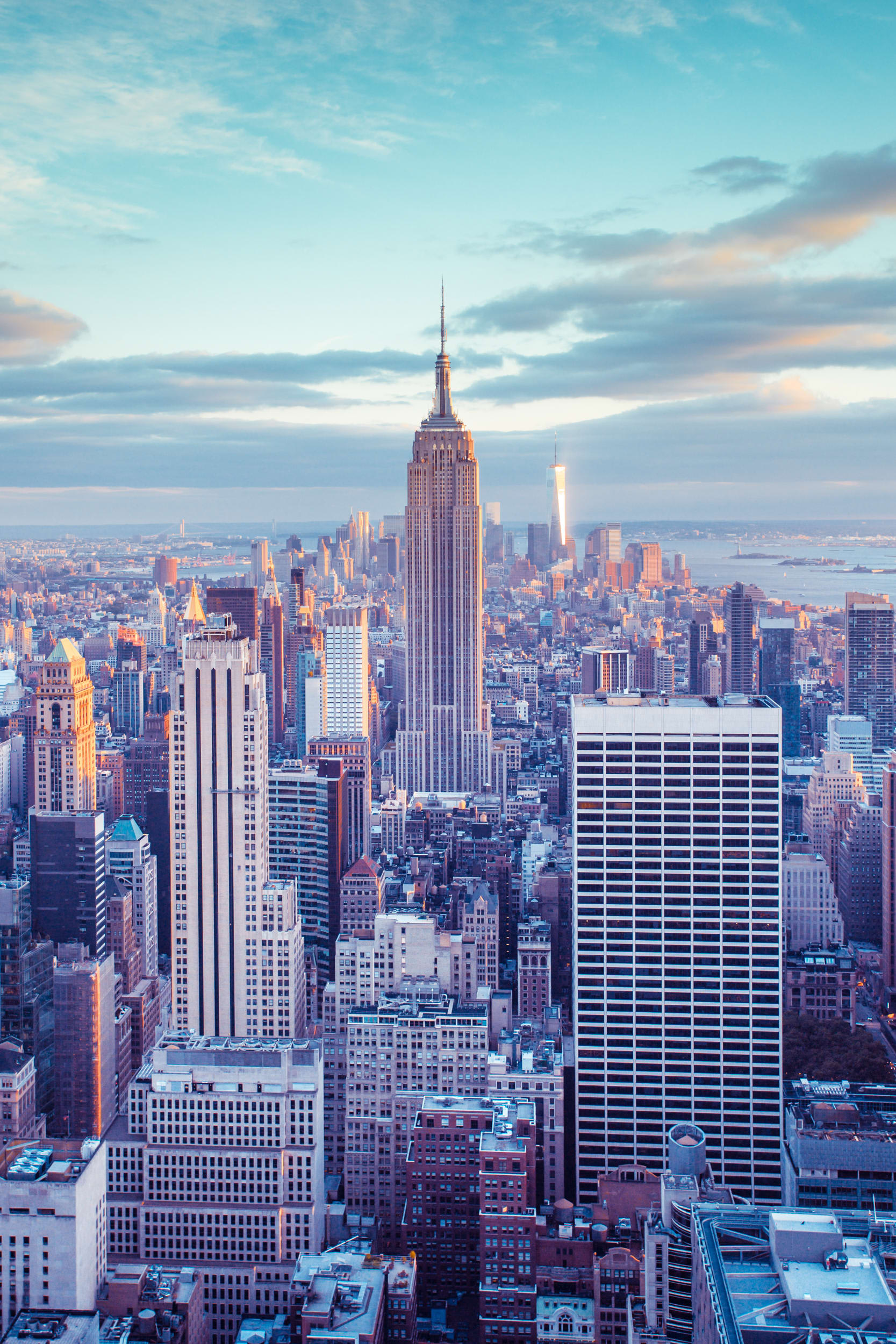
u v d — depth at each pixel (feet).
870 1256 648.79
